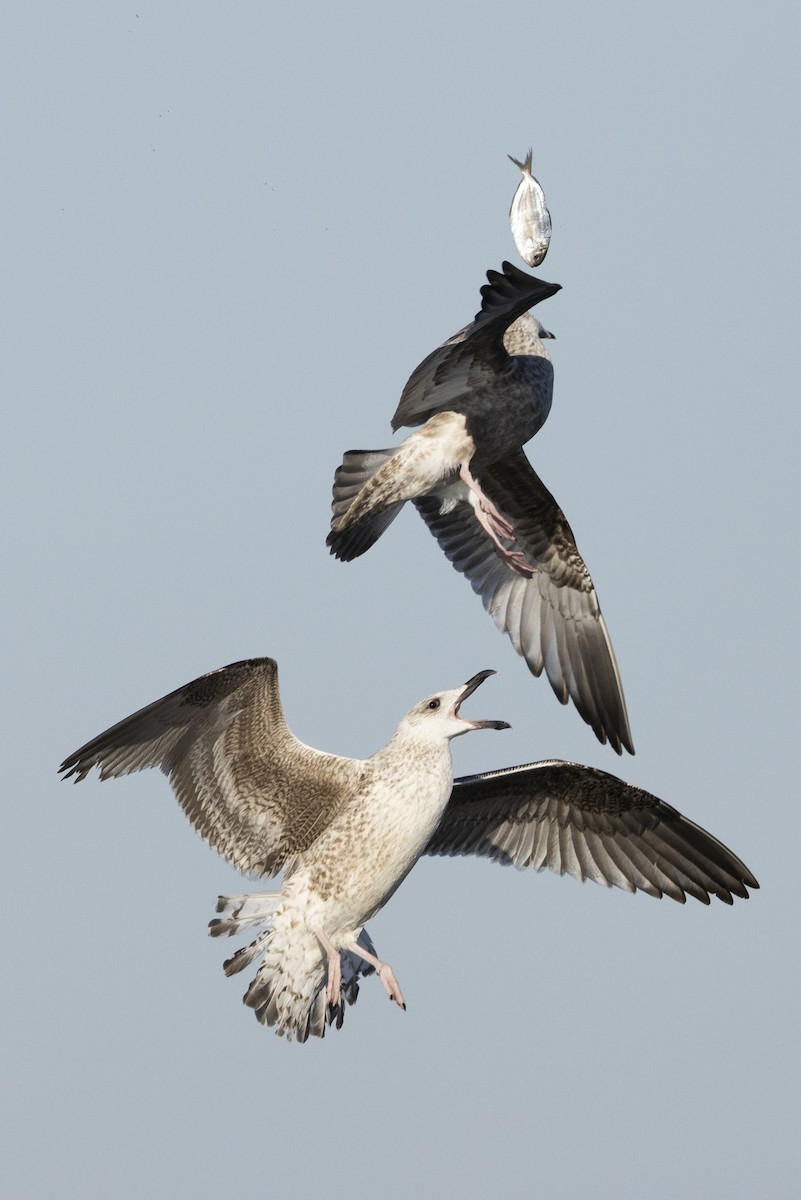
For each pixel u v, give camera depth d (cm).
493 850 1573
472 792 1552
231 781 1416
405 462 1562
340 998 1383
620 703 1756
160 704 1359
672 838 1561
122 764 1378
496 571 1794
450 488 1675
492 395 1581
